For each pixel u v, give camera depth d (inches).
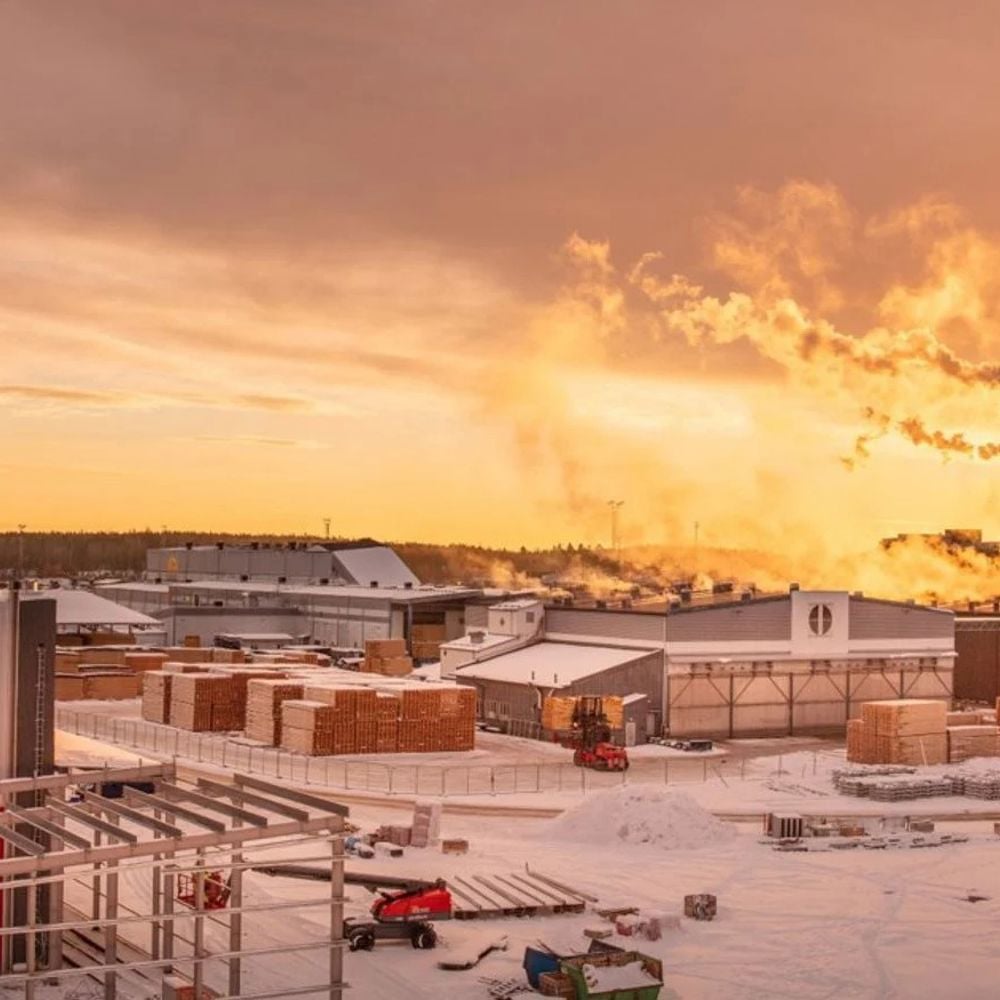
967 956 1692.9
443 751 3368.6
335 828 1330.0
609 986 1444.4
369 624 5349.4
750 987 1555.1
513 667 3823.8
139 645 5255.9
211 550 6697.8
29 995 1205.7
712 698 3742.6
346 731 3280.0
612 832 2317.9
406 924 1632.6
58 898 1400.1
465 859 2150.6
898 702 3312.0
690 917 1838.1
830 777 3073.3
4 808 1400.1
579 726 3481.8
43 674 1466.5
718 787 2933.1
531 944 1659.7
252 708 3511.3
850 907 1914.4
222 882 1800.0
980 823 2605.8
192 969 1448.1
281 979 1459.2
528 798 2765.7
